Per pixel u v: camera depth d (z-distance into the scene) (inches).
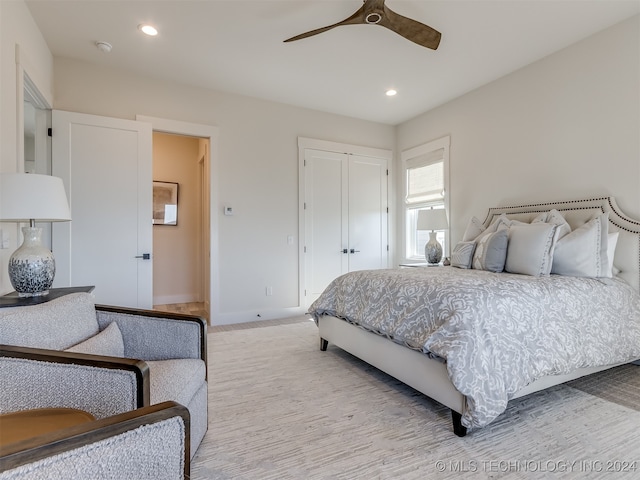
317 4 99.9
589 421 73.0
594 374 98.0
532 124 134.7
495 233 115.3
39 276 78.4
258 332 145.2
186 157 220.8
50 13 102.1
